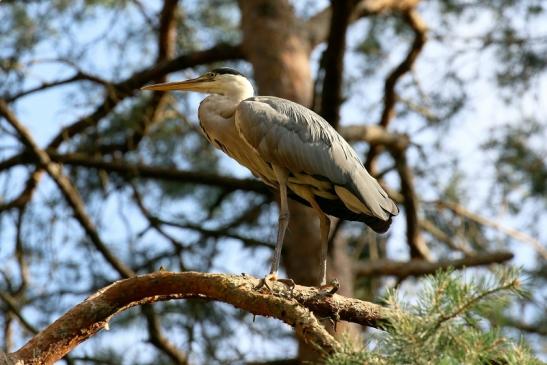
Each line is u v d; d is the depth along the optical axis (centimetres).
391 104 1672
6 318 1419
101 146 1605
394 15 1712
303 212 1424
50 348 611
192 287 622
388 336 439
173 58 1574
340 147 823
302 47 1530
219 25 1667
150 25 1582
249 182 1482
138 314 1444
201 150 1641
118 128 1577
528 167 1556
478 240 1656
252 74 1550
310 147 812
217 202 1524
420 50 1644
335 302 620
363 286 1631
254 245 1484
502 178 1559
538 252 1548
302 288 621
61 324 615
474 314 436
